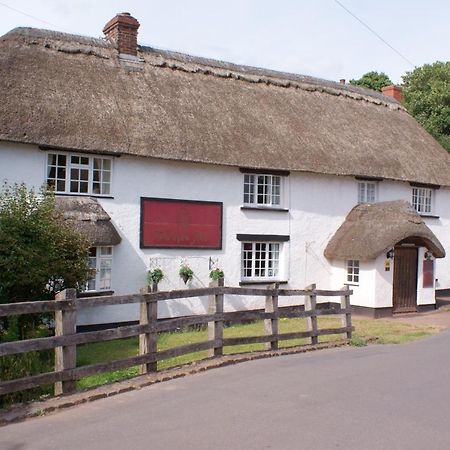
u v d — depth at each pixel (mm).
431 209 23312
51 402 7250
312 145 19250
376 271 18719
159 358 8961
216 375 9070
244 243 18156
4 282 10680
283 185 18875
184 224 16609
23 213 11281
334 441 5918
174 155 15758
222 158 16641
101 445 5805
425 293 20547
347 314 13125
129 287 15586
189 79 18938
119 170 15531
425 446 5789
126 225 15594
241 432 6207
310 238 19453
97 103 15758
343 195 20328
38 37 16828
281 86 21562
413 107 36000
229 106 18719
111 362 8188
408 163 21797
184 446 5766
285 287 18828
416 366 10047
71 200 14406
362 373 9352
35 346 7223
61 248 11523
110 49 18016
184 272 16359
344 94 23438
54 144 14062
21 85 14875
